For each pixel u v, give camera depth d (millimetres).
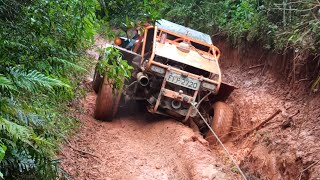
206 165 5590
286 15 8820
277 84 8328
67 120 6043
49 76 3404
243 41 10281
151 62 6977
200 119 7555
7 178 3115
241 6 11258
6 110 2908
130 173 5270
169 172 5492
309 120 6465
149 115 8039
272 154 6086
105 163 5387
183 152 5977
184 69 7590
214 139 7156
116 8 4168
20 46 3461
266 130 6676
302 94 7355
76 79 7867
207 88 7176
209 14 12570
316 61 7145
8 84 2744
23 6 3871
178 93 7070
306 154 5555
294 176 5543
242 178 5527
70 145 5520
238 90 8922
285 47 8133
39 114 3844
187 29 8211
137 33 8570
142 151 6125
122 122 7566
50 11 3811
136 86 7434
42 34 3775
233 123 7797
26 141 2715
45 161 3205
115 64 3760
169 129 6895
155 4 4117
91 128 6684
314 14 7480
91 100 8141
